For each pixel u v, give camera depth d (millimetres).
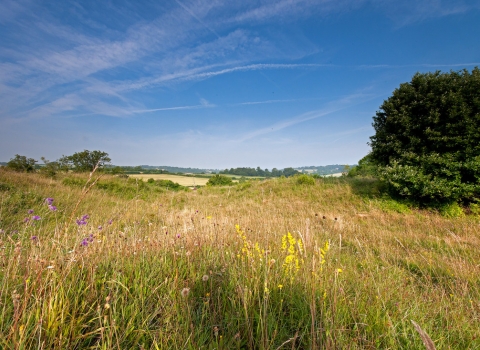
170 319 2023
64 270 2105
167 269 2820
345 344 1901
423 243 6289
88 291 2158
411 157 10656
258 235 4488
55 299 1789
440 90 10461
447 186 9477
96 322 1875
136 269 2666
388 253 5332
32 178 11172
